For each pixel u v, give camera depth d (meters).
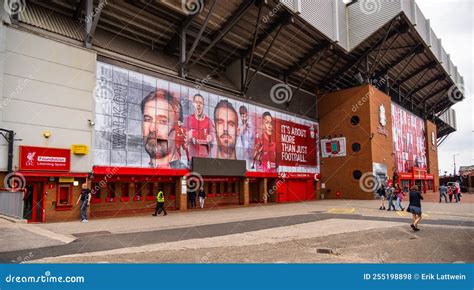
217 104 30.02
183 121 26.73
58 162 18.92
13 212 16.05
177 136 26.14
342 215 20.89
